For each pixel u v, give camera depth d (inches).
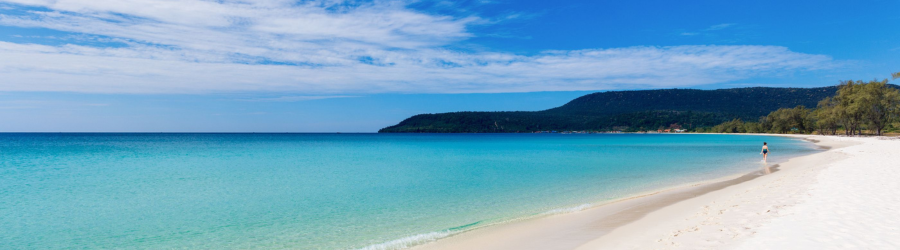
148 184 849.5
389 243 393.7
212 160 1578.5
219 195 701.9
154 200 658.2
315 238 427.8
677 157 1606.8
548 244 358.0
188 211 571.5
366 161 1488.7
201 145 3292.3
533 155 1825.8
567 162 1384.1
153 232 464.1
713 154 1790.1
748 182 740.0
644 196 618.2
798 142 3102.9
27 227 490.0
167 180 918.4
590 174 980.6
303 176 986.1
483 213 531.8
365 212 553.3
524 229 423.8
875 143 2042.3
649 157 1620.3
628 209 507.8
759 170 1010.7
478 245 369.7
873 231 303.4
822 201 427.2
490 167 1203.2
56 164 1397.6
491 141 4419.3
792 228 321.1
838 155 1302.9
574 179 879.1
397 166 1262.3
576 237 376.5
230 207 595.8
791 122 5674.2
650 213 473.7
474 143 3747.5
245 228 475.5
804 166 1009.5
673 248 299.4
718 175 915.4
